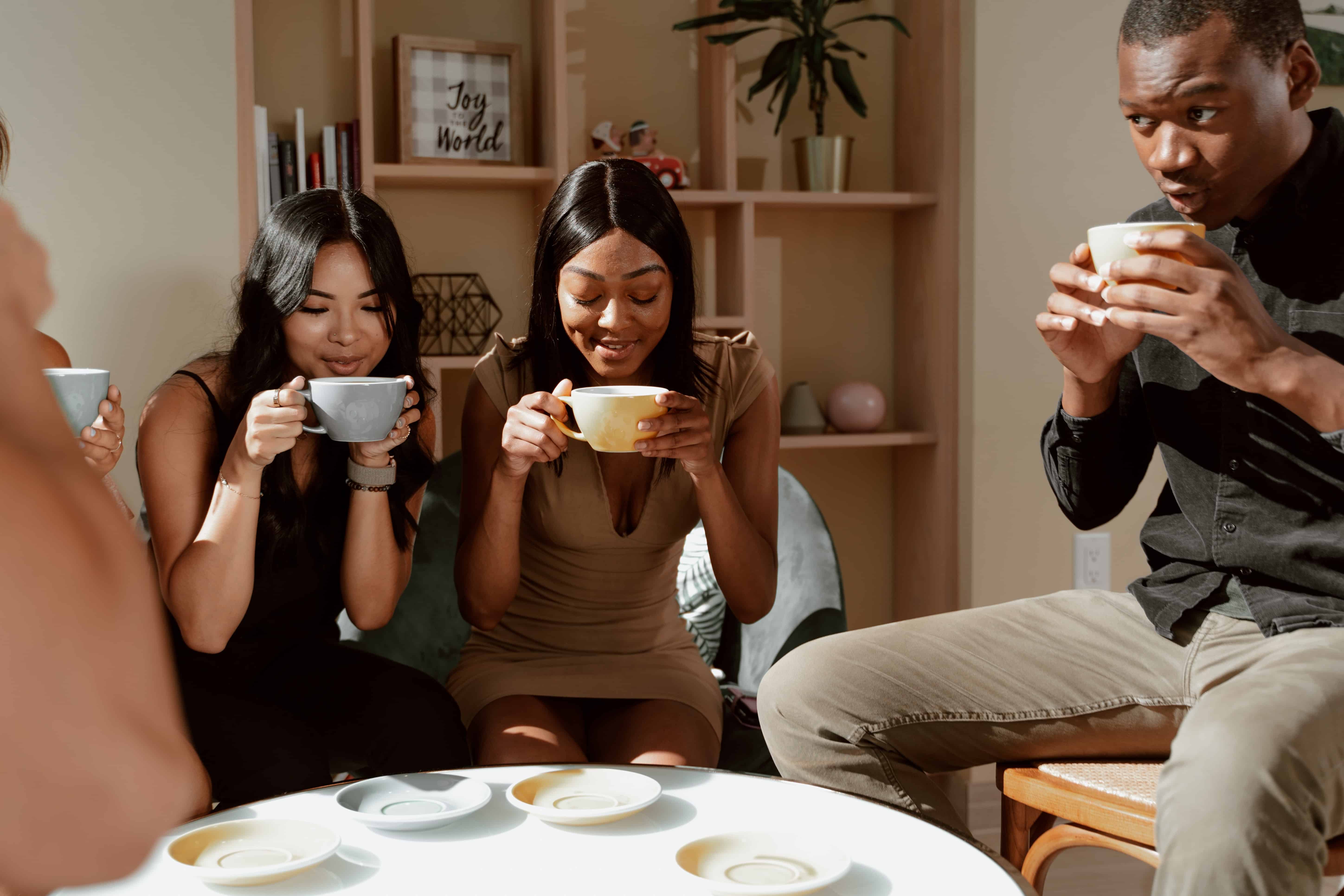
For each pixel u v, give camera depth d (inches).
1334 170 46.1
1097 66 99.3
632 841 34.4
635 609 62.3
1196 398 49.9
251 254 55.7
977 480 99.7
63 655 12.4
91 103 78.5
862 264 110.7
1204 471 49.8
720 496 55.2
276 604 57.9
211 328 81.8
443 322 99.3
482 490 61.5
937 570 104.2
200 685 54.8
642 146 98.9
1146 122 44.8
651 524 60.7
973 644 51.3
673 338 59.6
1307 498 46.0
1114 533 102.7
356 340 54.7
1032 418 100.7
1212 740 35.6
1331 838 38.2
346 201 55.2
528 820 36.3
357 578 56.4
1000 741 50.0
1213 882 33.8
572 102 102.8
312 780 52.0
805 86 107.7
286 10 95.3
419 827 34.8
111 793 12.9
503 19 100.8
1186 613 48.5
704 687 60.4
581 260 54.6
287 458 55.4
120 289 79.8
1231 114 42.8
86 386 44.6
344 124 90.8
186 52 80.7
